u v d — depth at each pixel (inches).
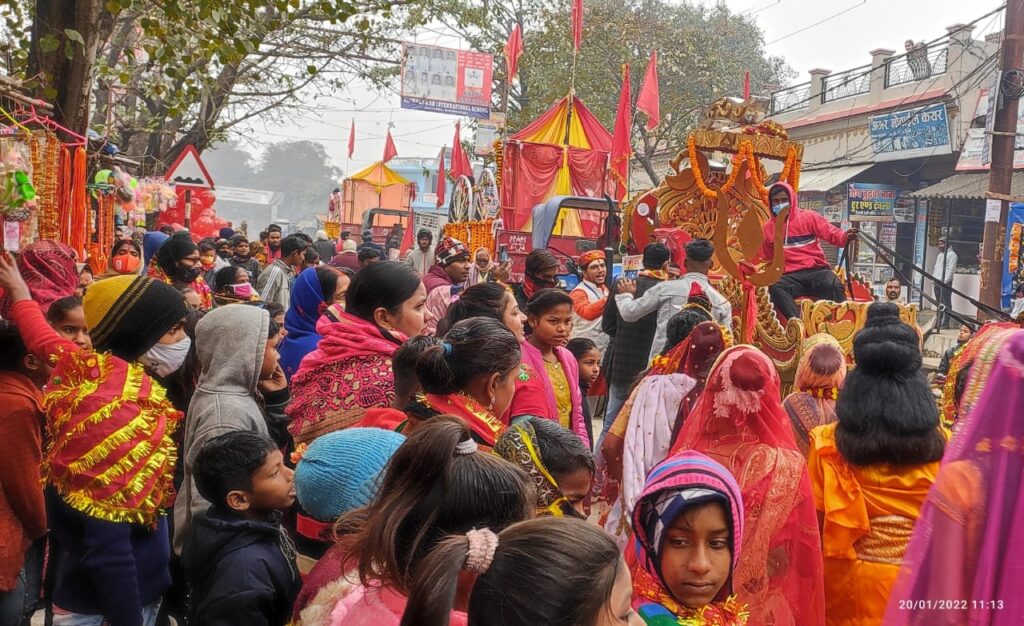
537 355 169.8
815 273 335.6
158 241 381.1
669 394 168.9
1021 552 75.1
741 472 127.5
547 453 103.0
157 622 151.2
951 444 80.9
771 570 124.9
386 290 145.7
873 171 911.7
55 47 291.9
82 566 113.3
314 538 113.7
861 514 125.1
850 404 127.7
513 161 735.1
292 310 207.3
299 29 629.3
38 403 128.9
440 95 918.4
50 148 263.7
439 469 76.7
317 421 140.0
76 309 152.1
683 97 1051.9
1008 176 515.5
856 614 125.6
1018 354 76.9
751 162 338.0
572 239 600.7
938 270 801.6
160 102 713.0
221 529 112.9
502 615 57.4
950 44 812.0
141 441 116.2
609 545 60.2
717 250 281.3
